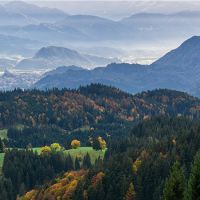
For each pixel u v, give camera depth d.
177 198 102.88
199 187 99.94
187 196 100.50
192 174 101.12
